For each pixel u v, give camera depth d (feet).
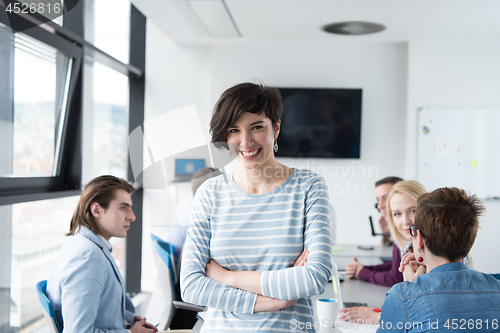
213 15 10.52
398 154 13.16
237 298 2.76
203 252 2.96
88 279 4.56
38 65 7.38
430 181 12.82
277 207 2.84
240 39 12.82
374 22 10.98
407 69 12.99
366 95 13.25
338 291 5.72
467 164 12.76
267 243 2.81
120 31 12.09
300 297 2.67
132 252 12.32
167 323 6.06
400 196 5.76
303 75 13.26
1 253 6.73
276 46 13.28
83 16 8.30
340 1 9.49
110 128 11.84
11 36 6.53
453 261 3.40
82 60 8.29
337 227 12.62
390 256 8.33
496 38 12.52
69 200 9.32
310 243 2.80
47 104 7.78
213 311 2.93
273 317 2.74
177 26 11.50
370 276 6.52
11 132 6.83
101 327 4.87
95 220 5.16
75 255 4.66
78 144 8.50
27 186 7.30
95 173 10.98
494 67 12.64
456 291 3.21
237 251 2.85
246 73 13.24
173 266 5.97
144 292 12.48
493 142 12.69
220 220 2.90
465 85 12.73
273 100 2.59
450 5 9.66
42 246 8.11
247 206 2.86
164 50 13.25
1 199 6.10
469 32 11.82
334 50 13.25
